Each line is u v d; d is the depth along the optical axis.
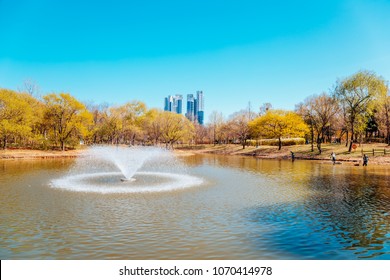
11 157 52.16
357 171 35.38
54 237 11.61
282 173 33.31
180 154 72.31
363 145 62.06
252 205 17.23
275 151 70.00
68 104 62.53
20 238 11.48
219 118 109.31
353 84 52.66
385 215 15.11
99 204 17.14
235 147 86.62
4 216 14.48
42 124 65.50
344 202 18.09
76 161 47.56
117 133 82.56
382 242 11.32
